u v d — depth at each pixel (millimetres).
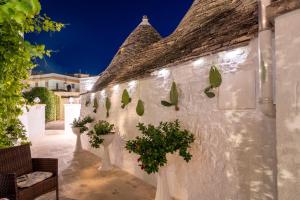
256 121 3531
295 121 2512
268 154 3367
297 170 2492
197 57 4484
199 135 4586
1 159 4520
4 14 2018
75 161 9039
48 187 4742
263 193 3416
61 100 28234
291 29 2547
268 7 2758
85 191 5891
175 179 5277
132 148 4504
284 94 2609
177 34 7430
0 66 3477
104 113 9695
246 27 3840
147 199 5391
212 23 5500
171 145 4320
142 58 8570
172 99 5293
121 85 8148
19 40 3248
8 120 4680
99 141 7555
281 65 2641
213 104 4262
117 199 5406
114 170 7715
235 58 3867
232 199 3834
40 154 10445
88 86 16203
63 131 18844
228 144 3928
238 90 3789
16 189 3902
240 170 3725
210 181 4293
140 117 6887
